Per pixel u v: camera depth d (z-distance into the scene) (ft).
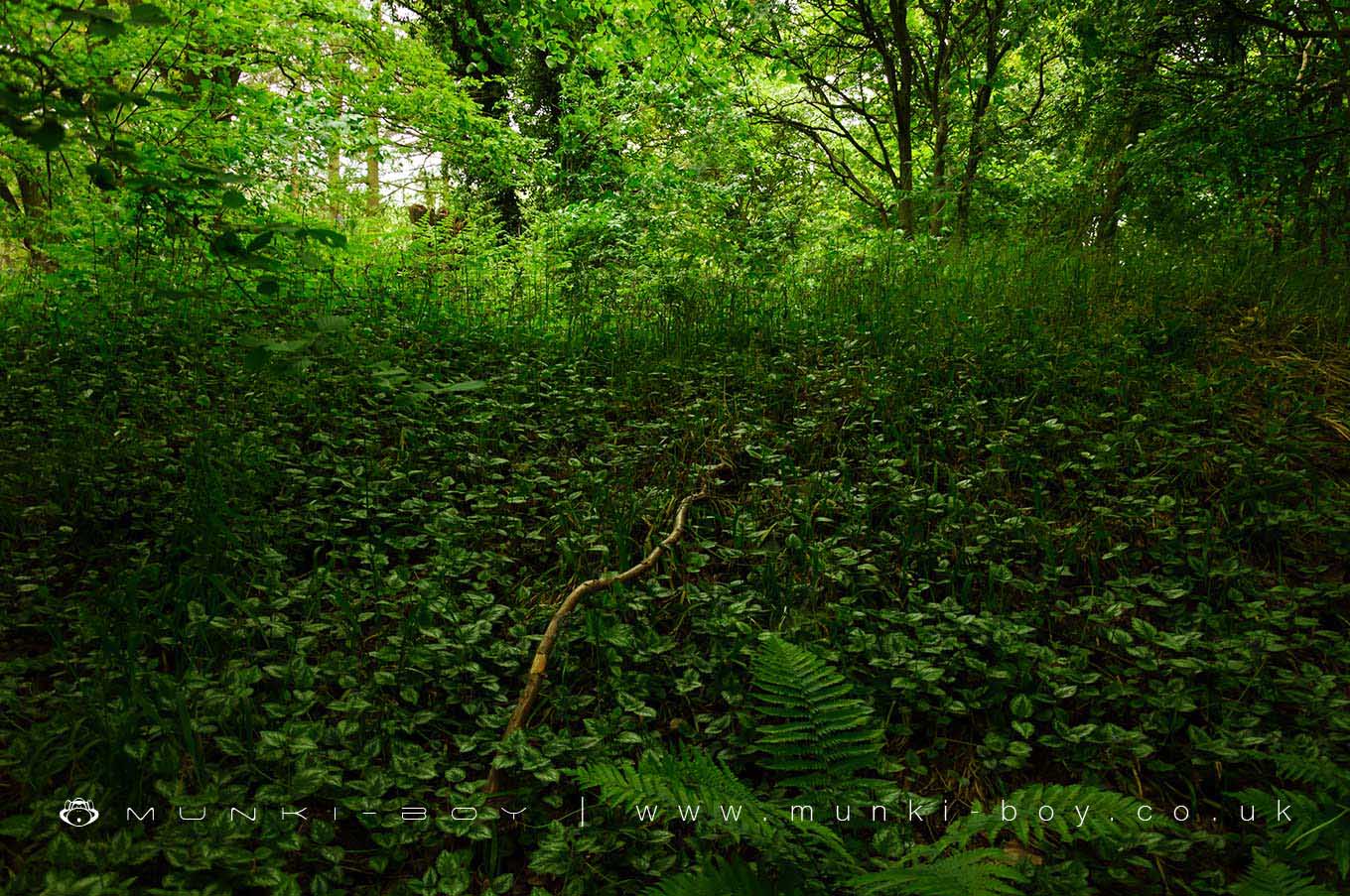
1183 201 25.86
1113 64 27.20
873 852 6.40
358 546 10.89
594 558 11.19
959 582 10.62
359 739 7.62
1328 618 9.93
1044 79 43.39
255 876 5.93
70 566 9.65
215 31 16.49
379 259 20.83
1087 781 7.59
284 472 11.87
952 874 5.13
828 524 11.93
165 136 16.16
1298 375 15.37
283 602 9.14
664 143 31.42
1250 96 22.62
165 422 12.80
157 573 9.30
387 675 8.23
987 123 37.01
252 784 6.99
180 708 6.67
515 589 10.46
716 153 28.63
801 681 7.36
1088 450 13.26
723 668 9.04
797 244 26.86
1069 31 30.07
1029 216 28.55
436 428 13.99
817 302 20.63
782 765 6.88
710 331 19.10
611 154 31.60
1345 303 18.33
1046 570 10.39
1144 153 24.90
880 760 7.37
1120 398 14.53
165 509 10.55
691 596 10.14
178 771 6.76
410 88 23.61
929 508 11.78
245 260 8.00
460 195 26.68
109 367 14.26
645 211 26.48
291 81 21.67
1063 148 32.42
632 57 32.55
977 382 15.43
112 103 6.60
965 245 28.09
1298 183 24.84
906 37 41.06
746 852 6.77
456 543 11.05
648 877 6.42
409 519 11.52
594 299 21.11
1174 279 20.38
